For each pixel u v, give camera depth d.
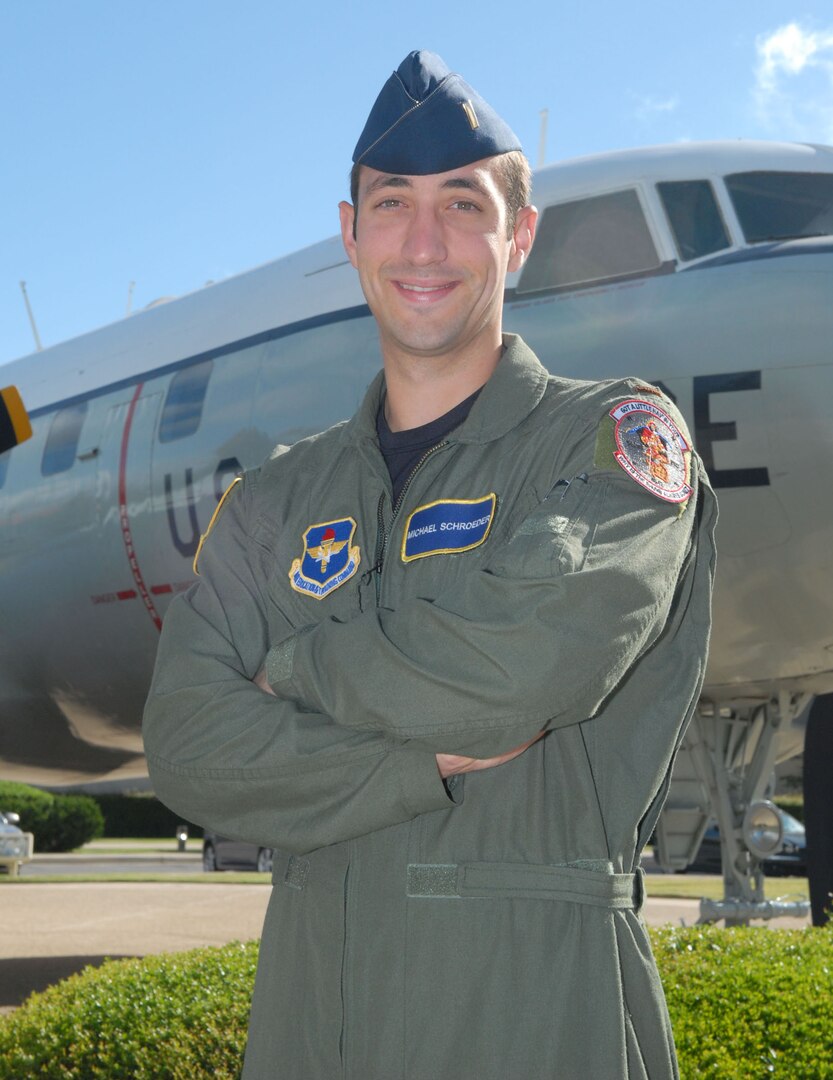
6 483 8.09
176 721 1.50
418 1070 1.31
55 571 7.63
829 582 5.12
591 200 5.76
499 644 1.31
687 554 1.56
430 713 1.32
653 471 1.45
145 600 7.16
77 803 28.98
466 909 1.34
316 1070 1.39
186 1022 3.92
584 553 1.36
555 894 1.35
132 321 8.07
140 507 7.09
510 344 1.66
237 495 1.81
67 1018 4.06
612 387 1.55
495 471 1.55
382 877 1.39
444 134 1.62
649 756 1.48
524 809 1.38
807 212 5.61
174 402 7.12
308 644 1.45
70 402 7.95
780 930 4.85
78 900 14.86
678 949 4.33
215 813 1.46
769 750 6.19
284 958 1.46
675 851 6.47
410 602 1.40
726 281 5.28
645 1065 1.34
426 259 1.61
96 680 7.71
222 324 7.12
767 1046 3.31
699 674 1.56
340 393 6.19
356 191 1.75
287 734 1.41
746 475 5.04
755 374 5.04
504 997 1.31
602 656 1.33
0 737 8.71
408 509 1.60
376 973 1.36
